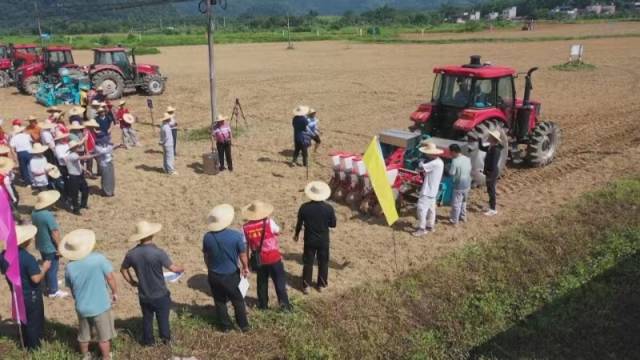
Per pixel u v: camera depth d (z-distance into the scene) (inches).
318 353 249.4
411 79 1107.3
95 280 229.8
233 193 460.1
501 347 265.1
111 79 894.4
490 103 452.8
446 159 420.5
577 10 6003.9
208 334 259.8
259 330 263.7
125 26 4192.9
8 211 228.8
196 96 945.5
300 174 507.8
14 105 872.3
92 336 253.3
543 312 290.0
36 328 246.5
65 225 396.5
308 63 1450.5
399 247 354.9
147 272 240.4
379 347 262.4
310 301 288.0
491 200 399.2
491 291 306.7
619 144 585.3
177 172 517.0
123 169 530.0
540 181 474.3
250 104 862.5
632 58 1327.5
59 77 935.7
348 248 354.3
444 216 402.3
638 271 319.3
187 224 397.4
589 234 363.6
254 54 1753.2
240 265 278.1
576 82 1001.5
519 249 340.5
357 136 643.5
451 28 3127.5
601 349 258.2
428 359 261.4
